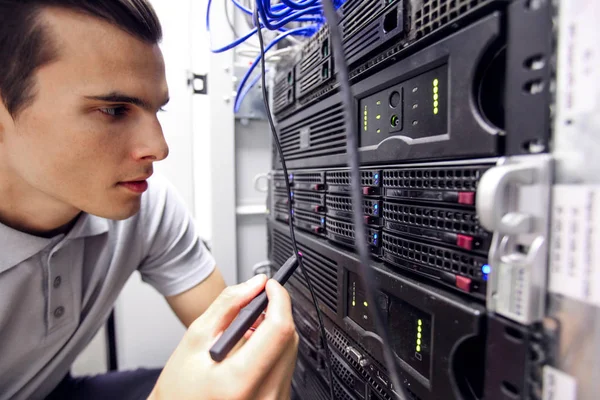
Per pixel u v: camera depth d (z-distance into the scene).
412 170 0.35
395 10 0.36
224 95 1.01
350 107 0.24
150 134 0.42
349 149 0.24
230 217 1.05
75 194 0.42
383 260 0.41
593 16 0.21
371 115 0.44
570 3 0.22
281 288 0.38
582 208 0.22
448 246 0.32
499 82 0.29
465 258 0.30
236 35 0.93
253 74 1.04
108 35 0.35
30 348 0.56
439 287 0.33
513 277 0.25
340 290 0.48
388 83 0.40
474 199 0.28
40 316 0.56
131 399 0.77
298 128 0.69
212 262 0.88
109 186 0.43
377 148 0.42
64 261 0.57
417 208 0.35
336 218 0.51
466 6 0.28
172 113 1.00
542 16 0.23
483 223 0.25
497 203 0.24
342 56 0.24
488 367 0.27
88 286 0.65
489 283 0.27
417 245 0.35
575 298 0.22
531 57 0.24
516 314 0.25
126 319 1.03
